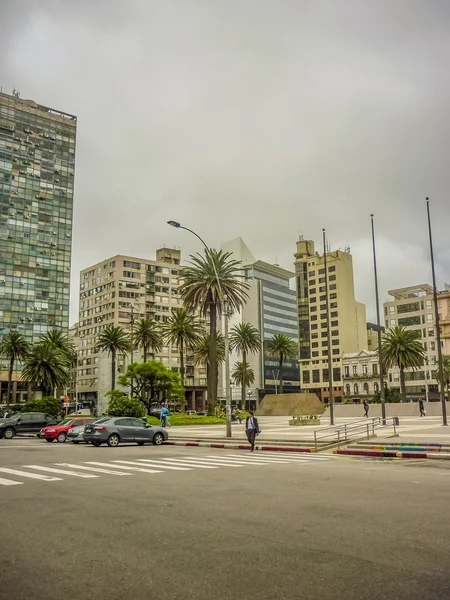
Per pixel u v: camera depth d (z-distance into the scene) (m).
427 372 119.19
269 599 4.88
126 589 5.17
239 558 6.14
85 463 17.95
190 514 8.70
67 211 121.38
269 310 174.88
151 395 61.09
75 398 138.88
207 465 17.20
